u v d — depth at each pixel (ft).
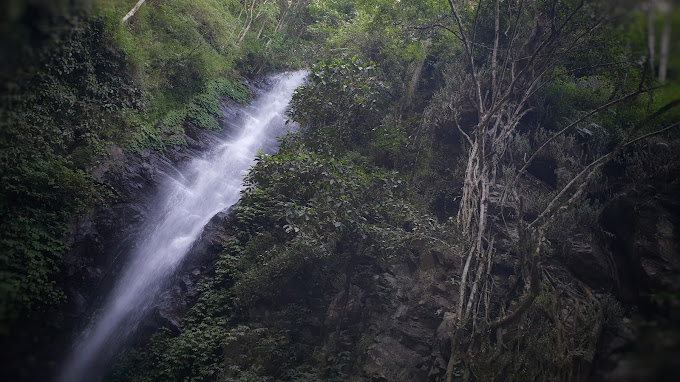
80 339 30.22
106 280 33.63
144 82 44.24
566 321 23.47
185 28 58.39
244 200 37.40
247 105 65.46
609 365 20.98
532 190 32.78
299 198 29.45
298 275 32.53
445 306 27.76
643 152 31.73
